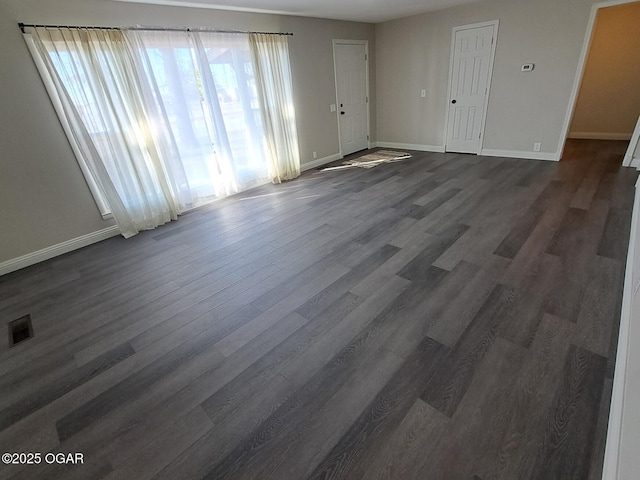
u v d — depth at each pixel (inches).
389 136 268.7
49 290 108.0
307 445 54.5
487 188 161.5
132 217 145.0
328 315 84.6
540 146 198.1
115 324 88.9
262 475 50.8
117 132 133.2
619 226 114.1
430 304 85.0
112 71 126.6
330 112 228.1
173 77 145.9
